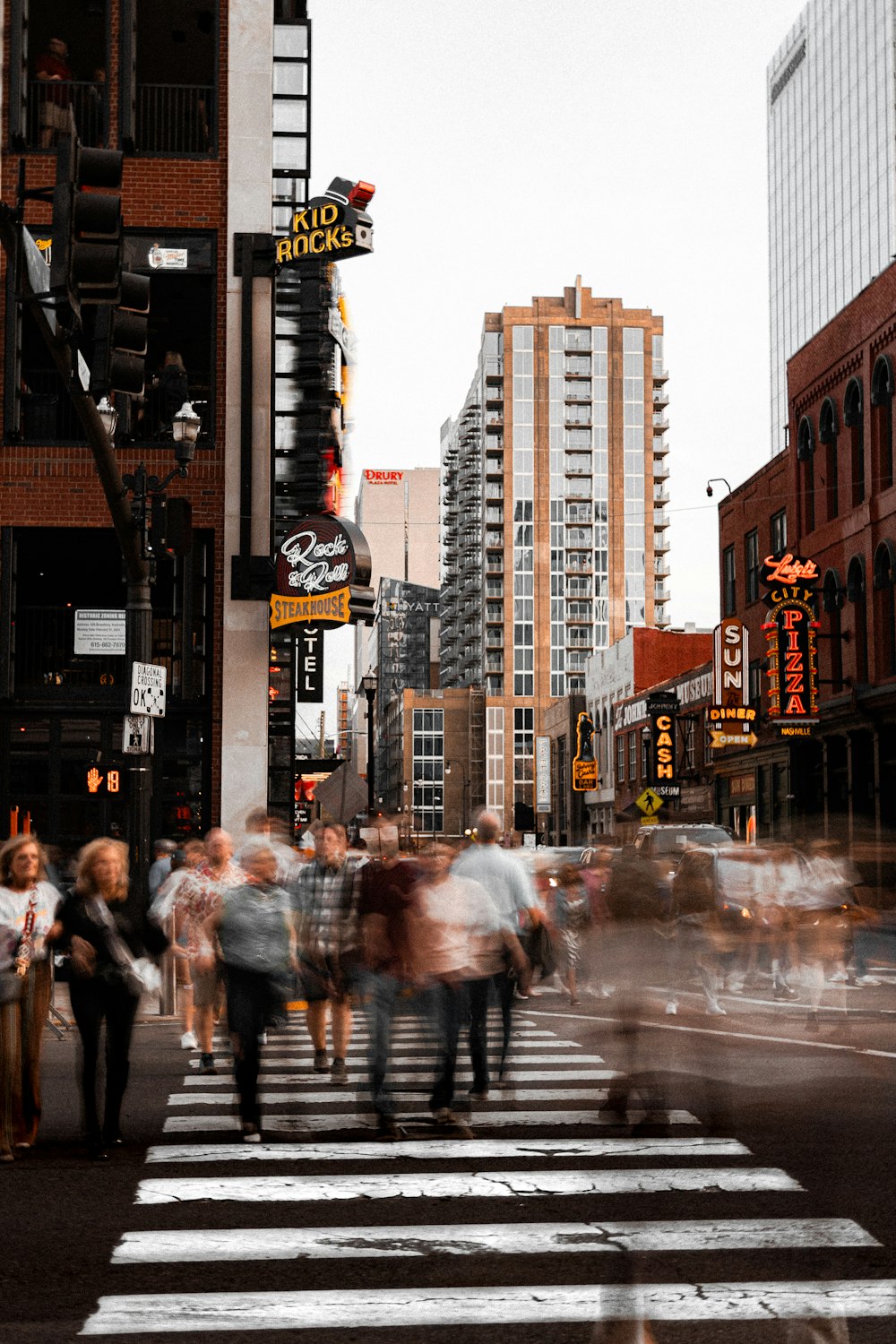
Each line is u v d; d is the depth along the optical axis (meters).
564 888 19.89
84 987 9.98
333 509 28.77
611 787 83.81
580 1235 7.82
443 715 155.62
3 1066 9.73
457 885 11.01
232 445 26.66
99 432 12.88
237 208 26.80
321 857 13.15
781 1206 8.32
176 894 13.90
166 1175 9.36
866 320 39.09
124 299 9.93
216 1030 16.50
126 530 15.83
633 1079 8.26
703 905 9.50
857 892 12.89
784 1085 11.86
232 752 26.33
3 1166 9.63
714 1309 6.42
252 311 26.64
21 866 9.79
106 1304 6.65
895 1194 8.49
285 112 28.89
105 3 26.97
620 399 148.00
